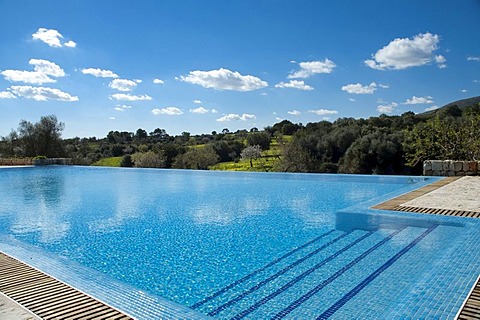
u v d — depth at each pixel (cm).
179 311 285
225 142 3453
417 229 519
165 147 3366
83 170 1842
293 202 829
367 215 564
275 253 461
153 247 509
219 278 385
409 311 258
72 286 308
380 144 2316
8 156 2555
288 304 314
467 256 363
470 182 855
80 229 622
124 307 292
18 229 628
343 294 326
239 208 775
